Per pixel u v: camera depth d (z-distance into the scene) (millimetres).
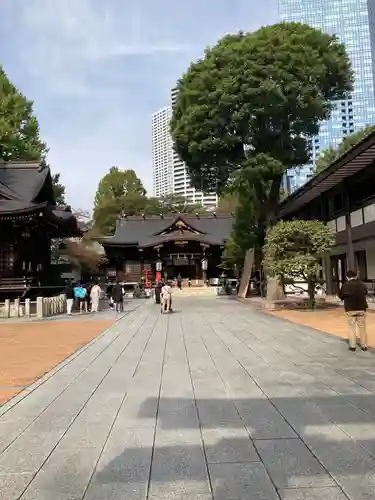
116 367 9070
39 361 10055
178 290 45906
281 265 20062
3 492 3756
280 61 23641
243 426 5285
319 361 9086
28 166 30312
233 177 28047
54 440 4980
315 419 5469
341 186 23312
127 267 53594
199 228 54438
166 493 3684
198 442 4809
